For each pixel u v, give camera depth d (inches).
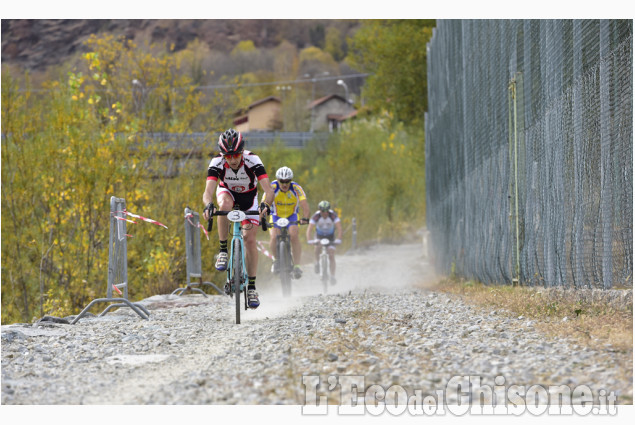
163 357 201.3
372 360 180.5
